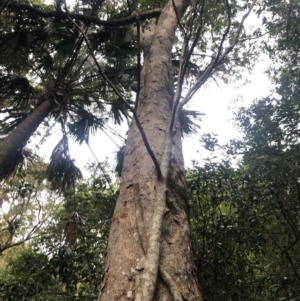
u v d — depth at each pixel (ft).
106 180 18.38
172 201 6.24
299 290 14.33
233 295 13.62
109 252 5.56
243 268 14.37
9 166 21.77
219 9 16.17
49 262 15.58
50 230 19.07
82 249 16.35
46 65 22.88
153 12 17.93
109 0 23.40
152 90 10.07
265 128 15.72
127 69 23.79
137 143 7.87
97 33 23.17
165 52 12.71
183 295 4.66
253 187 14.57
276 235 16.81
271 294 14.61
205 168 14.76
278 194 14.46
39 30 22.27
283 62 20.48
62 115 22.91
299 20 16.56
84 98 24.12
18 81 22.84
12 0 19.81
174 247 5.34
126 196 6.49
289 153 14.49
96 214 17.81
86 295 15.17
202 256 13.33
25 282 16.42
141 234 5.39
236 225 13.64
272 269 16.88
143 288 4.33
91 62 23.54
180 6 15.57
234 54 16.98
